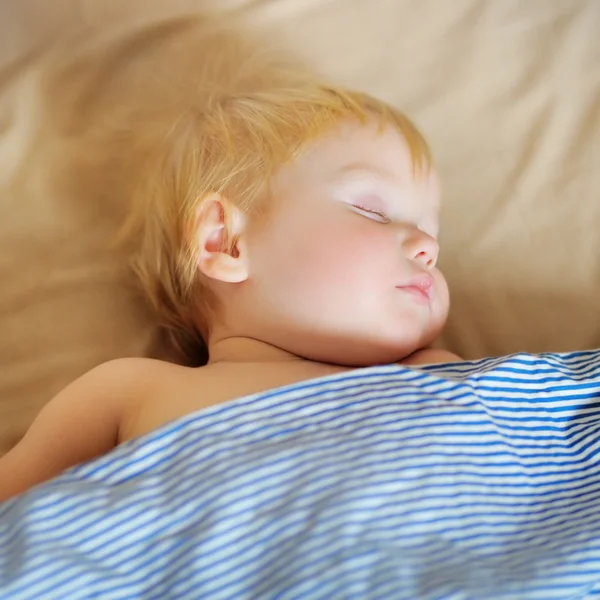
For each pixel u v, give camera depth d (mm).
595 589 698
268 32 1154
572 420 817
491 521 712
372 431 722
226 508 653
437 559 663
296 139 925
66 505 650
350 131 936
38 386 954
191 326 1005
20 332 976
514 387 808
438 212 995
